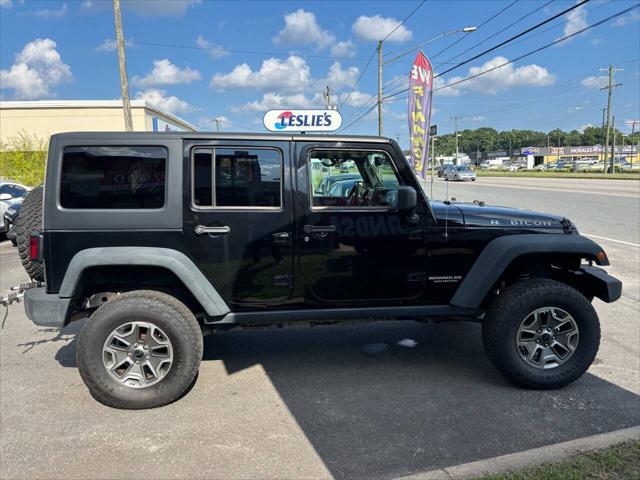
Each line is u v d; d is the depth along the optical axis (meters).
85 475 2.84
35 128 24.22
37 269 3.89
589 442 2.98
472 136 149.50
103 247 3.54
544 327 3.80
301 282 3.77
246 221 3.65
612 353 4.50
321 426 3.33
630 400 3.61
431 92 11.61
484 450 2.99
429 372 4.20
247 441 3.16
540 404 3.58
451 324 5.49
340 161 3.80
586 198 18.58
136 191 3.58
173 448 3.10
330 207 3.76
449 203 4.62
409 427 3.29
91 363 3.53
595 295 4.14
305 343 4.95
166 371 3.60
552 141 135.75
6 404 3.72
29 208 4.03
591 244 3.85
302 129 5.57
